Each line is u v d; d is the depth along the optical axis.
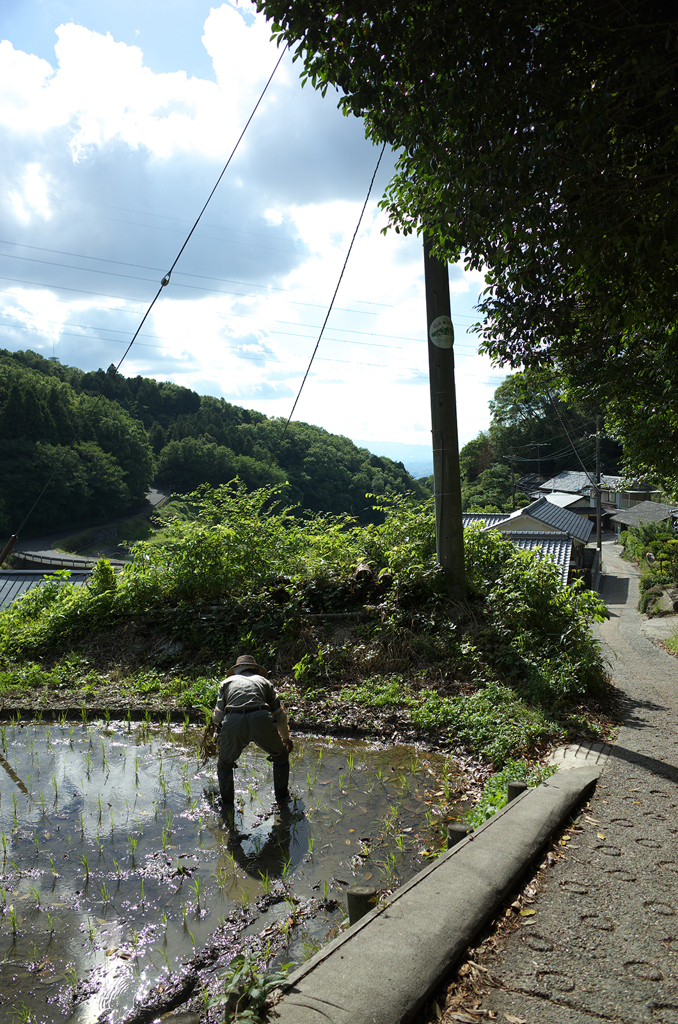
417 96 4.43
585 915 2.89
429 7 3.94
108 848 4.25
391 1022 2.03
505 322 6.59
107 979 2.91
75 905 3.55
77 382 114.88
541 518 30.89
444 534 9.55
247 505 11.15
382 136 5.30
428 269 9.55
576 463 72.94
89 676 8.86
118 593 10.60
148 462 88.38
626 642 15.90
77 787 5.36
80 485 71.38
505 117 4.07
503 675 7.99
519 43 3.77
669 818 4.15
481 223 5.00
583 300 5.71
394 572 10.02
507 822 3.76
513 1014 2.19
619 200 3.87
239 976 2.28
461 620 9.04
